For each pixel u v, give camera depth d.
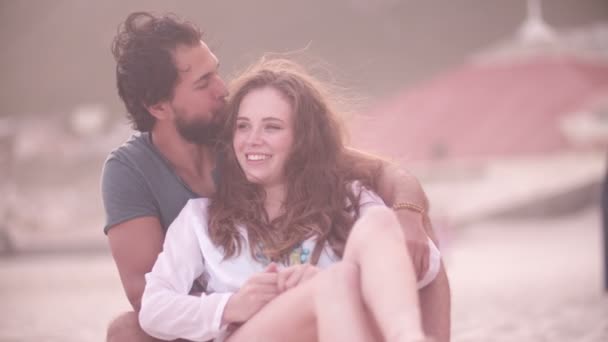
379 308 3.23
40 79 50.88
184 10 47.91
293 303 3.50
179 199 4.39
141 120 4.46
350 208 4.18
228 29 48.25
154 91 4.36
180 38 4.38
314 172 4.13
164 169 4.42
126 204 4.31
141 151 4.45
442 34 53.94
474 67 54.88
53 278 24.92
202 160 4.54
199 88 4.41
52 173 49.50
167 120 4.43
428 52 54.31
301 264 3.90
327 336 3.29
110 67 50.47
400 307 3.20
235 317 3.72
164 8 47.97
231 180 4.21
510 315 11.21
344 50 52.22
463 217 43.00
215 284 4.06
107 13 49.16
